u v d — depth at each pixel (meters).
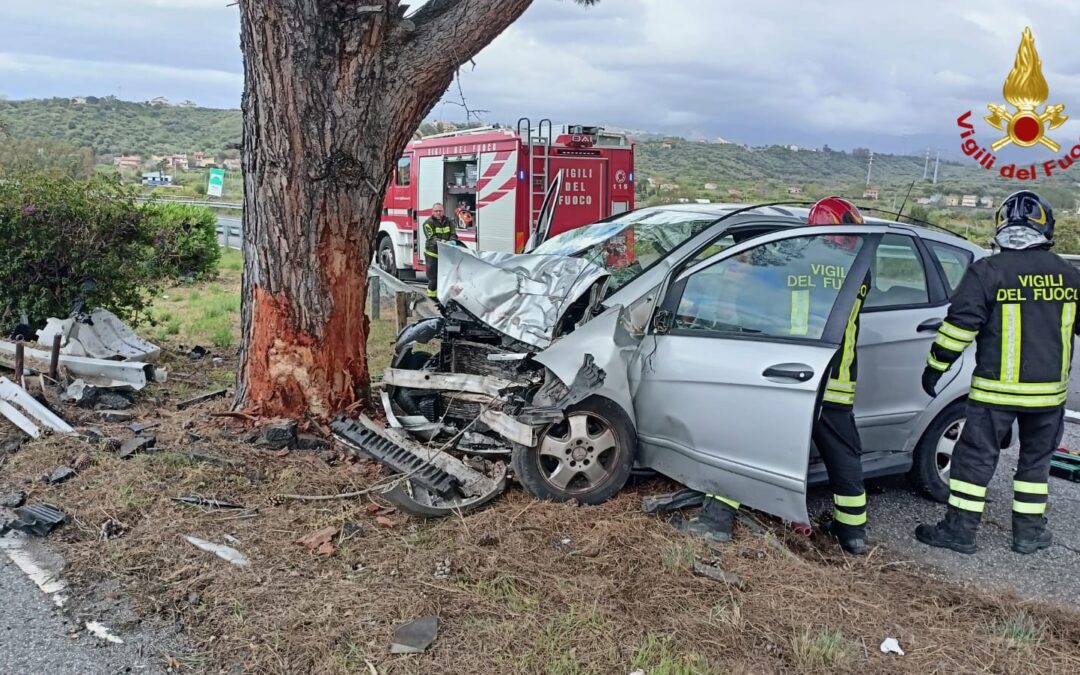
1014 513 4.49
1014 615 3.66
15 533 4.05
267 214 5.11
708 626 3.37
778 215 5.22
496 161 12.55
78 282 7.98
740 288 4.39
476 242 13.21
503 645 3.19
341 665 3.04
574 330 4.52
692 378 4.30
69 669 3.04
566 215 12.66
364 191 5.23
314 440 5.12
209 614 3.38
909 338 4.89
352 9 4.91
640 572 3.79
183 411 5.79
